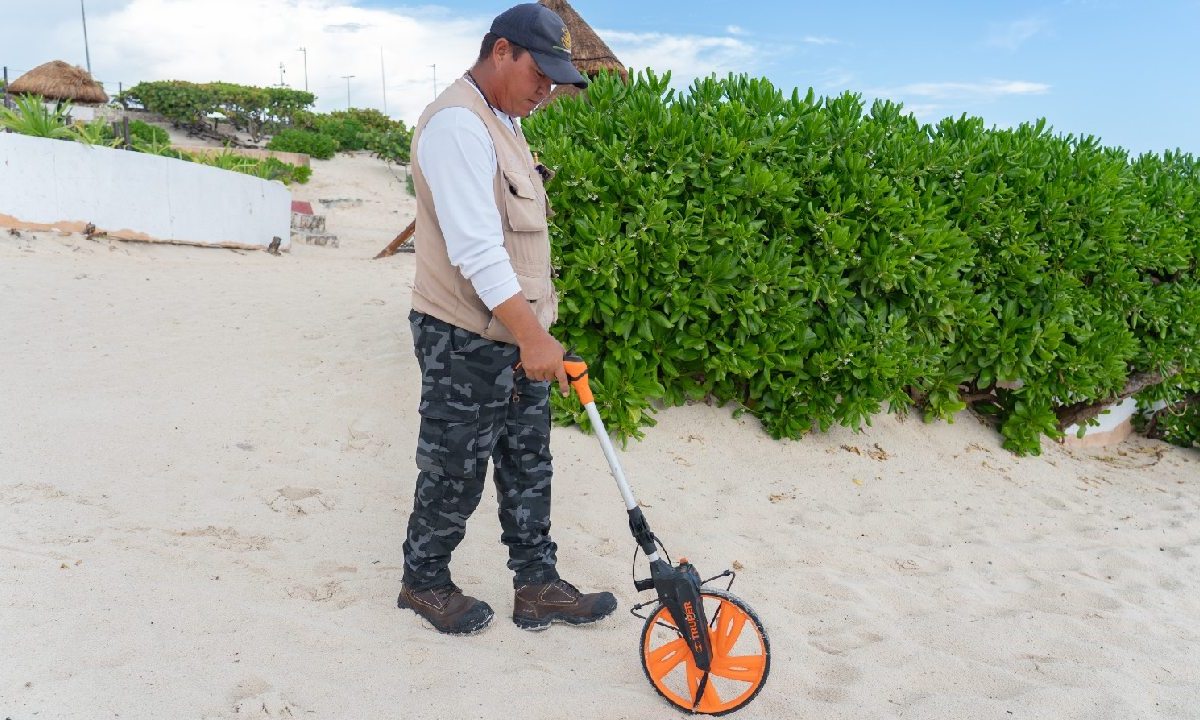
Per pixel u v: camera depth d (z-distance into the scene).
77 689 2.28
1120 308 6.35
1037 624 3.50
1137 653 3.33
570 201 4.88
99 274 8.38
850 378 5.21
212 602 2.87
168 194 10.69
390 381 5.44
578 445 4.79
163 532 3.36
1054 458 6.24
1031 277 5.76
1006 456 5.95
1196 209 6.91
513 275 2.51
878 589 3.75
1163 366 6.55
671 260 4.86
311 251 13.67
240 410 4.80
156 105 35.28
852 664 2.99
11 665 2.35
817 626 3.34
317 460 4.29
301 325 6.83
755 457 5.11
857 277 5.37
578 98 5.34
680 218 4.95
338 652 2.69
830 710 2.69
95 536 3.23
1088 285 6.41
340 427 4.72
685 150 4.91
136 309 7.00
